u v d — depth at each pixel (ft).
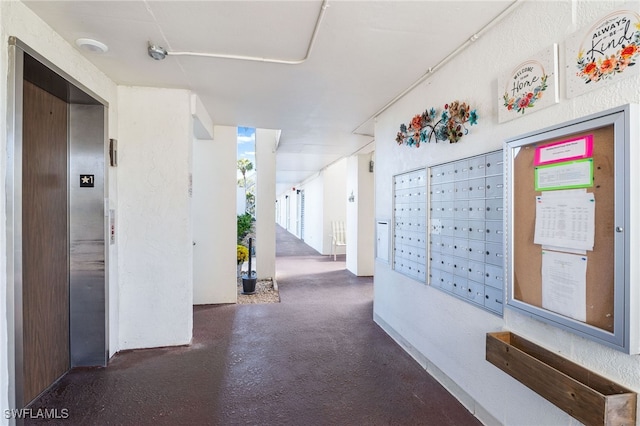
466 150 7.07
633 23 3.89
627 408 3.82
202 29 6.57
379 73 8.52
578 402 4.06
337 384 7.94
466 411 6.93
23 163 6.84
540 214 5.08
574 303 4.56
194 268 14.57
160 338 9.87
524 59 5.46
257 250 19.76
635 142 3.81
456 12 5.89
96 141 8.52
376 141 12.35
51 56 6.49
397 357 9.43
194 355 9.41
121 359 9.09
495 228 6.21
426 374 8.47
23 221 6.83
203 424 6.43
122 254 9.53
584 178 4.41
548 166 4.95
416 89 9.32
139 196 9.58
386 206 11.36
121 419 6.53
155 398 7.26
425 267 8.64
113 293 9.18
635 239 3.84
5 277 5.29
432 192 8.40
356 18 6.09
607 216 4.15
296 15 6.07
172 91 9.72
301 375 8.35
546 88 5.01
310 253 32.48
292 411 6.87
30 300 7.06
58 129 8.00
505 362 5.32
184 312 10.00
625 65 3.98
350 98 10.41
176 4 5.74
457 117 7.26
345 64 8.00
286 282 19.24
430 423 6.53
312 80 9.03
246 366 8.78
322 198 31.17
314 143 18.16
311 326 11.94
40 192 7.36
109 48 7.33
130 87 9.49
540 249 5.10
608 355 4.25
